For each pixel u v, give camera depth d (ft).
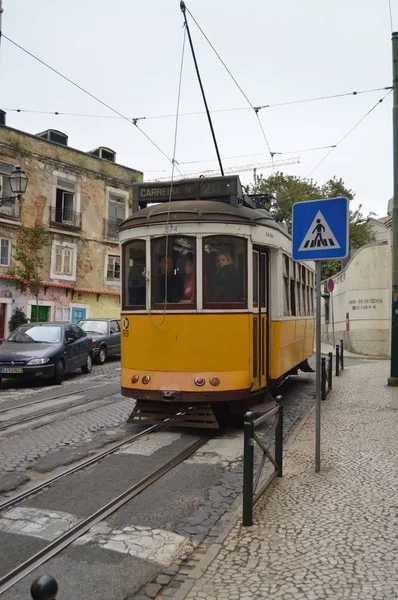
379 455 22.81
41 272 95.25
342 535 14.73
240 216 28.07
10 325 89.10
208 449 24.99
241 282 27.71
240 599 11.63
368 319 78.07
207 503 18.12
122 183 111.04
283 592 11.84
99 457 23.48
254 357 28.86
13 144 91.15
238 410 27.91
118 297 111.04
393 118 43.98
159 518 16.72
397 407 34.27
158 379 27.17
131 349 28.35
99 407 35.99
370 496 17.81
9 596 12.01
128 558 13.97
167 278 27.58
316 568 12.89
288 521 15.84
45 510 17.33
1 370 46.88
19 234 85.25
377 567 12.85
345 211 20.43
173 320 27.22
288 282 35.55
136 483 19.98
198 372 26.81
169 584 12.70
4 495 18.94
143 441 26.37
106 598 12.05
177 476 21.04
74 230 101.04
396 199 43.91
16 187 59.36
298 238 21.15
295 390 44.65
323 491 18.39
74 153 101.60
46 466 22.25
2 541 14.98
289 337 35.83
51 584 7.13
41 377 47.34
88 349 57.77
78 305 102.47
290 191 128.67
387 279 76.43
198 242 27.32
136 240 28.73
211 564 13.30
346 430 27.78
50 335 51.98
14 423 30.81
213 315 27.04
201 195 29.66
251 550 13.99
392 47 44.32
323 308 112.57
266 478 19.63
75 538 15.16
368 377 50.42
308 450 23.99
